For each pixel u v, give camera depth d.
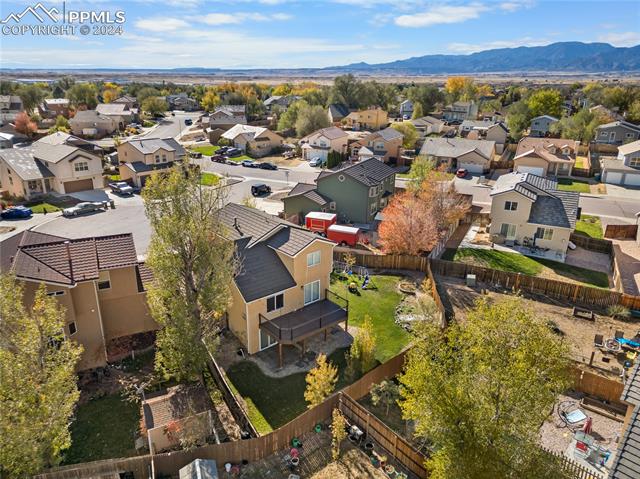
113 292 26.09
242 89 182.25
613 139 89.88
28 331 17.52
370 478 18.11
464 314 30.98
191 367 21.64
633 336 28.50
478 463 12.96
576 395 23.20
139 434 20.47
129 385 23.62
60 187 58.53
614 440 20.28
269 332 25.38
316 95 148.38
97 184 62.12
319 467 18.61
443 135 108.25
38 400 16.80
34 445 15.64
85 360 24.70
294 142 100.12
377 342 27.95
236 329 27.44
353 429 19.98
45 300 19.41
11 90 136.25
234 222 31.62
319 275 29.14
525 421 13.38
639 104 115.56
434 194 43.66
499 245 43.62
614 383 22.33
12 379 16.08
